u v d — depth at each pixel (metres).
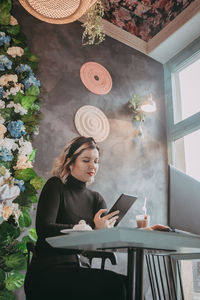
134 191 4.10
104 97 4.30
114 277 1.30
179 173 1.29
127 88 4.60
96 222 1.79
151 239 0.95
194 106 4.61
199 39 4.60
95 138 3.99
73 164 2.49
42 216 1.85
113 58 4.63
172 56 5.03
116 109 4.36
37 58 3.58
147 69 4.96
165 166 4.57
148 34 5.06
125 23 4.95
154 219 4.15
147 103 4.40
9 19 3.42
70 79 4.09
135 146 4.35
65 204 2.02
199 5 4.25
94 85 4.25
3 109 3.06
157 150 4.57
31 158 3.08
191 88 4.72
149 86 4.86
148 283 3.68
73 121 3.91
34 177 2.98
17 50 3.41
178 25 4.53
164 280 3.87
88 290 1.33
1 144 2.88
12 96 3.17
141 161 4.33
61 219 1.98
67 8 2.70
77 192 2.18
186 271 3.90
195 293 3.78
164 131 4.77
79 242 1.01
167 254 1.94
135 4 4.98
